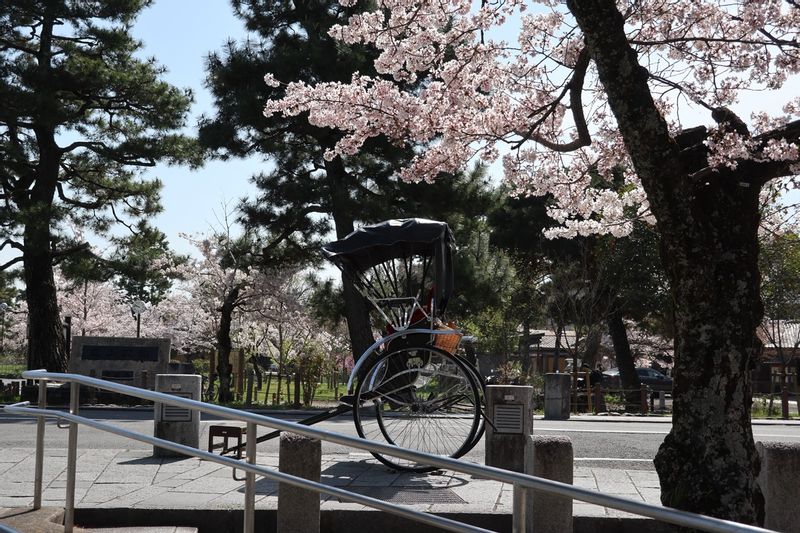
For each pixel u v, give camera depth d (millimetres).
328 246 9859
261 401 28938
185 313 37688
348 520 7535
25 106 24781
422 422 10156
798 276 32531
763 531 2865
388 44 9430
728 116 7469
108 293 48938
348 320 26875
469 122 9258
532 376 28297
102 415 18703
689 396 6473
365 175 26359
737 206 6750
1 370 53062
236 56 24672
